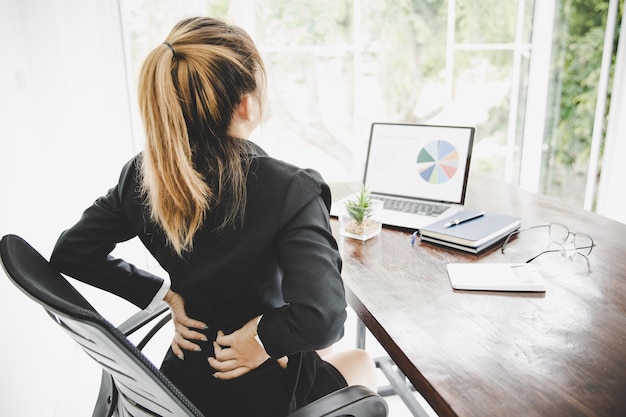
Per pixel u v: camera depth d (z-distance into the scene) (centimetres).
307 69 305
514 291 108
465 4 311
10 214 163
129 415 103
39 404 172
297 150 319
